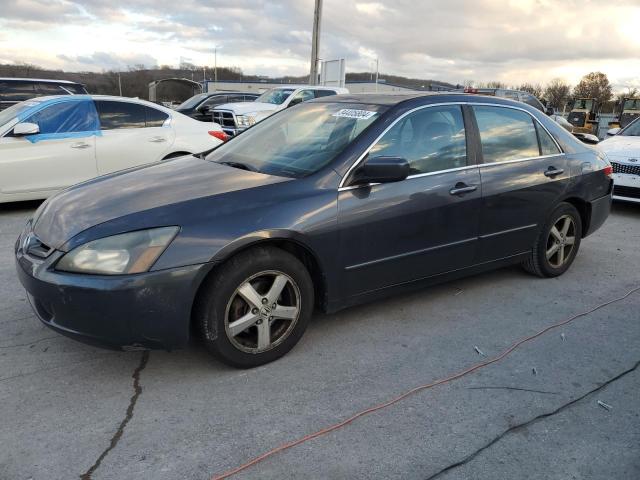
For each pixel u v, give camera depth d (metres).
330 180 3.35
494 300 4.37
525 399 2.97
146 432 2.61
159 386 3.01
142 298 2.75
